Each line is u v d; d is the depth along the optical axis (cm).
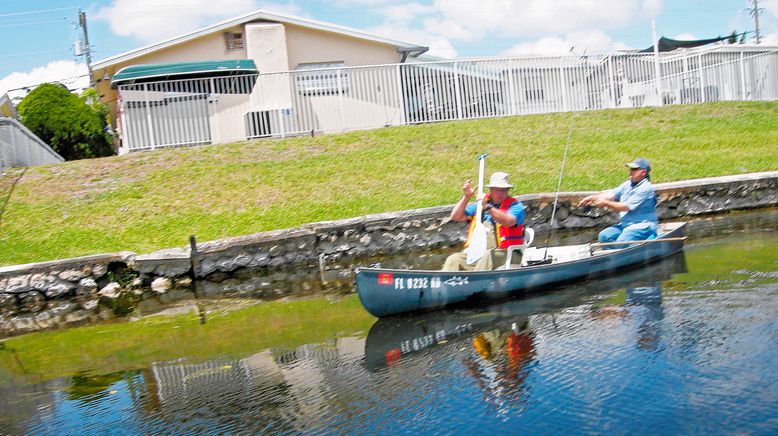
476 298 838
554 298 845
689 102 2223
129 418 595
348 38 2427
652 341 643
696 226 1301
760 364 562
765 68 2312
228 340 812
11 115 2800
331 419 546
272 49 2302
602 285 889
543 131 1856
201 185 1522
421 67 2003
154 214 1405
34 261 1243
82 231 1345
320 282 1118
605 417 501
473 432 500
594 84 2114
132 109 1831
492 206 855
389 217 1334
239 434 536
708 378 546
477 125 1906
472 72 2020
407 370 639
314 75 2084
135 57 2275
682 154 1664
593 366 597
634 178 1018
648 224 1012
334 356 703
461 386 586
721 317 693
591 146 1736
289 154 1695
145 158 1684
